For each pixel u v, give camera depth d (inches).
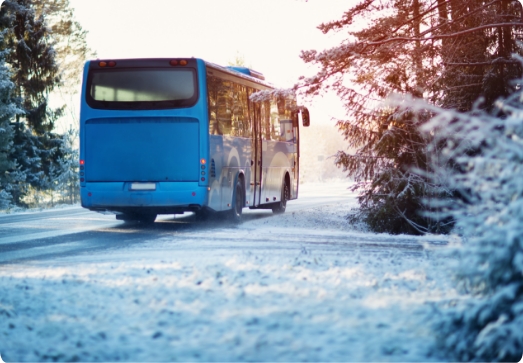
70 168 1664.6
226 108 764.6
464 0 800.9
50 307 280.2
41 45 1710.1
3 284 341.4
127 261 453.4
